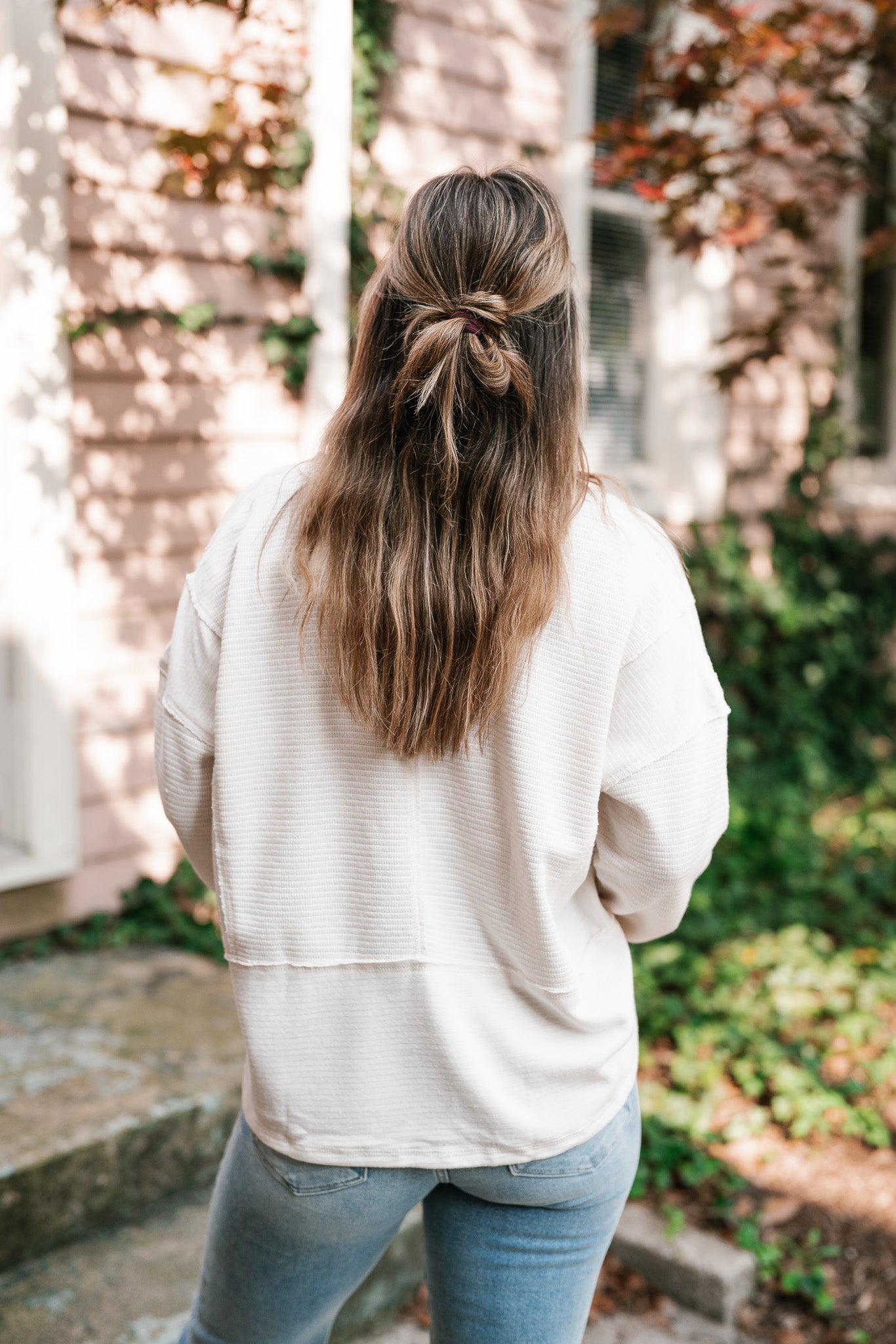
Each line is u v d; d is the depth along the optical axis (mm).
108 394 3432
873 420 6961
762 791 5344
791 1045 3178
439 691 1098
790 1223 2572
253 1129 1241
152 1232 2371
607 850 1216
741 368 4180
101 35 3260
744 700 5926
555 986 1175
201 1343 1381
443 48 4277
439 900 1171
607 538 1131
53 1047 2715
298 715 1159
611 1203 1273
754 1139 2838
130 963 3254
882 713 6551
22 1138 2295
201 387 3660
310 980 1188
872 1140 2840
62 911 3445
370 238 4090
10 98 3061
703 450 5648
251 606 1156
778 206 3717
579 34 4723
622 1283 2480
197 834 1283
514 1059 1188
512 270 1078
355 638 1091
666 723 1133
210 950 3354
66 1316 2102
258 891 1188
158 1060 2658
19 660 3268
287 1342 1350
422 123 4250
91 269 3344
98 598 3477
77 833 3426
